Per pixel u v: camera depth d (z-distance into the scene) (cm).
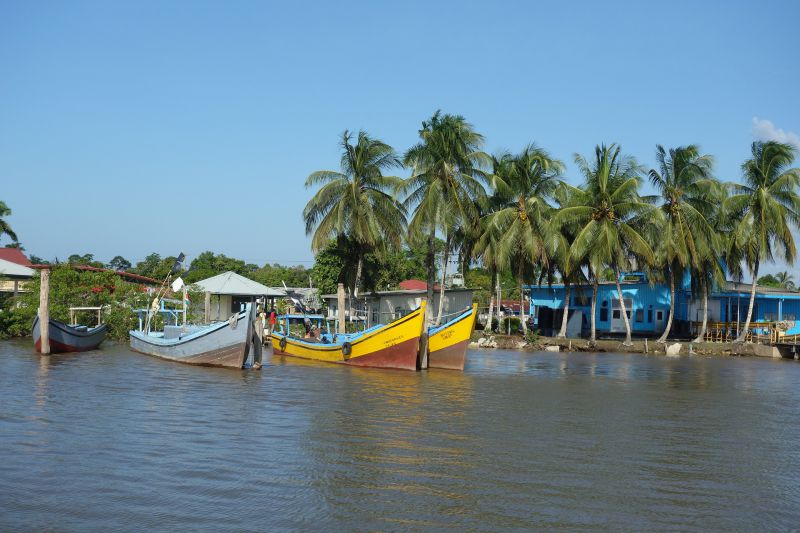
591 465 1246
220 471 1151
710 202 4688
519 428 1578
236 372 2575
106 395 1914
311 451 1299
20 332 4184
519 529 916
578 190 4722
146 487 1057
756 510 1020
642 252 4381
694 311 5459
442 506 998
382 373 2720
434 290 5291
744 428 1658
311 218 4366
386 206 4353
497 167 4909
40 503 979
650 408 1950
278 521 925
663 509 1012
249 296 5772
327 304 6059
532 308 6319
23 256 7231
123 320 4100
